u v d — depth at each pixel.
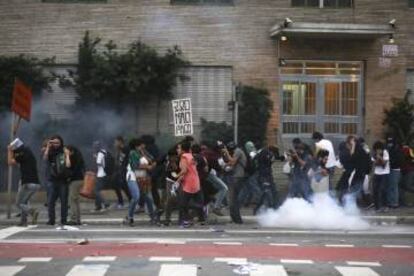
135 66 33.91
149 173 24.75
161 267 15.00
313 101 36.22
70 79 34.91
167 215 24.53
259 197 26.70
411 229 24.28
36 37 35.16
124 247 18.19
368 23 35.81
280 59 35.75
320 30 33.62
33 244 18.77
